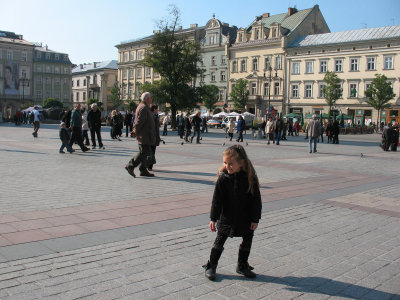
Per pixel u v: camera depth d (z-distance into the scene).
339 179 11.16
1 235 5.03
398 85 54.81
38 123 23.70
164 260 4.45
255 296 3.69
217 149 19.50
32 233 5.16
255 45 68.69
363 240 5.56
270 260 4.65
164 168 11.86
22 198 7.15
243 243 4.12
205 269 4.12
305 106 63.53
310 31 68.62
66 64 107.06
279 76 66.31
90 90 109.44
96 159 13.55
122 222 5.84
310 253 4.95
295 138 36.38
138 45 87.38
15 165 11.41
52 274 3.93
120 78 93.12
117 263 4.30
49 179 9.26
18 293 3.50
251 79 69.50
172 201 7.37
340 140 35.62
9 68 92.12
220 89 74.50
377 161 16.81
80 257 4.41
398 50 54.50
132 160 9.95
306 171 12.57
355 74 58.56
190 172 11.15
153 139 9.99
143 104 9.95
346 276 4.26
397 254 5.02
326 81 56.41
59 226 5.51
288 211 7.08
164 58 46.62
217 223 4.11
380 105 53.12
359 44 57.88
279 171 12.31
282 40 65.00
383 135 23.53
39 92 103.06
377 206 7.77
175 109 47.56
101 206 6.75
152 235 5.31
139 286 3.76
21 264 4.13
